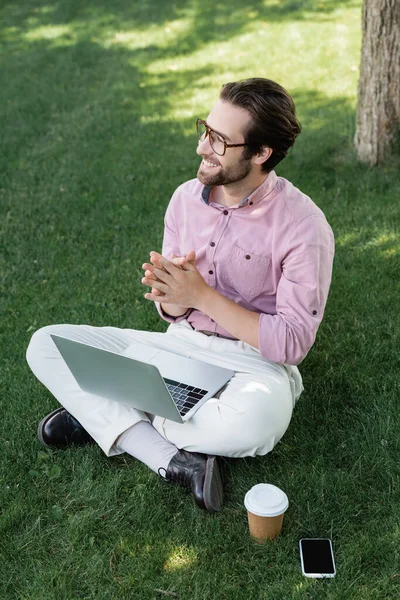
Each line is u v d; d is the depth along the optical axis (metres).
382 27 4.67
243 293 2.64
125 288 3.99
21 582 2.29
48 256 4.40
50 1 10.16
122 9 9.55
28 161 5.75
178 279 2.43
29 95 7.17
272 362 2.61
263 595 2.19
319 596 2.16
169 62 7.70
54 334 2.53
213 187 2.63
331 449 2.75
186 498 2.55
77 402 2.65
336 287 3.82
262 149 2.39
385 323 3.50
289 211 2.50
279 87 2.37
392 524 2.39
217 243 2.62
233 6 9.18
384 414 2.87
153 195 5.04
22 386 3.20
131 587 2.24
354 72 6.95
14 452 2.80
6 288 4.10
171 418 2.45
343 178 4.98
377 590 2.17
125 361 2.29
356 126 5.08
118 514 2.50
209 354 2.66
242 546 2.36
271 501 2.28
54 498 2.60
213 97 6.72
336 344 3.35
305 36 7.94
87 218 4.80
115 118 6.44
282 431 2.54
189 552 2.35
